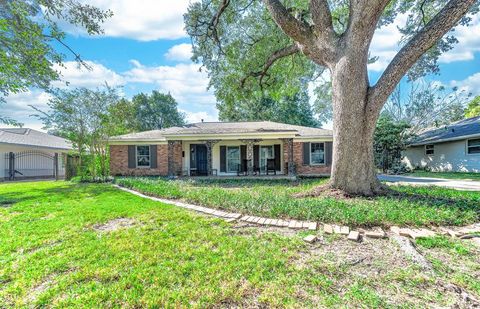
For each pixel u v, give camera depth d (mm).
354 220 4523
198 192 7750
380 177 14445
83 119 12891
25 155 17438
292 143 13734
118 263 3061
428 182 11438
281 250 3434
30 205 6543
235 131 14094
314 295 2391
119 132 14844
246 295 2398
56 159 15281
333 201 5906
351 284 2582
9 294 2463
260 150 16219
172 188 8898
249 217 5160
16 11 7164
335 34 7176
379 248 3533
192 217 5172
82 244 3686
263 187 9711
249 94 13414
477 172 15438
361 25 6523
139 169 15562
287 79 13234
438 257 3240
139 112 36688
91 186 10945
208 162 14352
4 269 2957
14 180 15531
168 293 2426
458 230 4254
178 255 3273
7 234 4176
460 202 5961
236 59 12102
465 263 3059
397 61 6469
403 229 4250
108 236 4031
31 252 3480
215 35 11266
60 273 2875
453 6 5828
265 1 7559
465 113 25766
